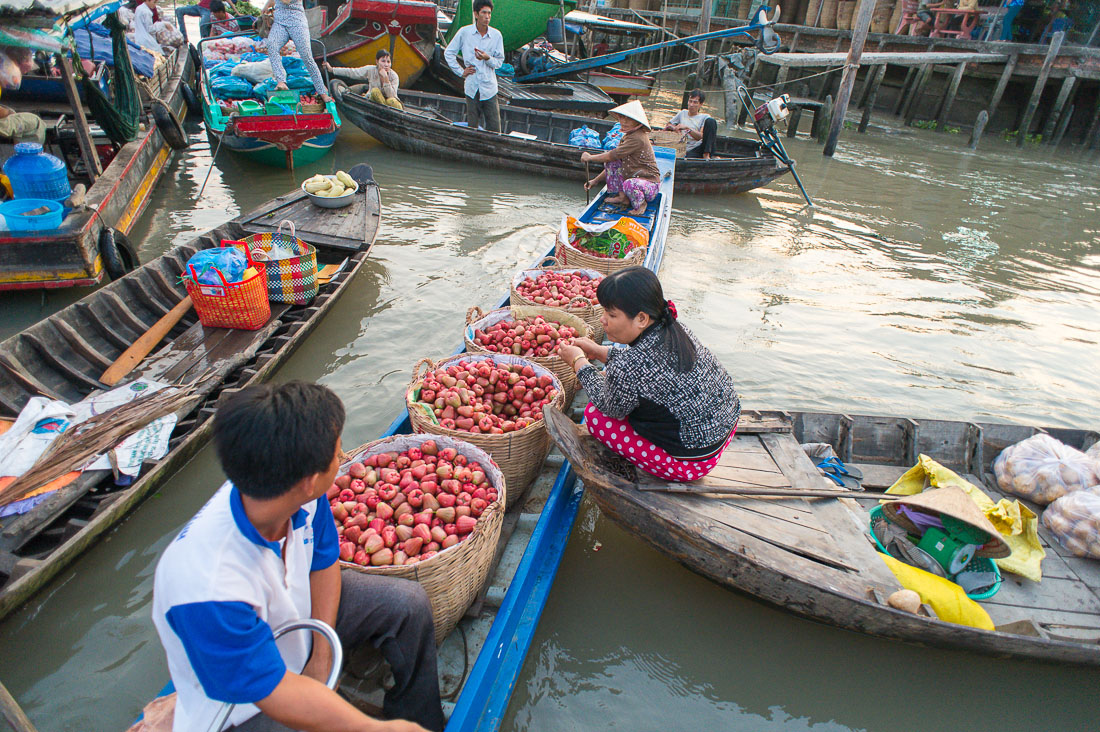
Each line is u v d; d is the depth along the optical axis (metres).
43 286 5.34
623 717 2.81
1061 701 3.05
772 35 14.59
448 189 10.02
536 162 10.73
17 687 2.75
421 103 13.11
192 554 1.39
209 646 1.35
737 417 2.99
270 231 6.24
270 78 10.83
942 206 11.30
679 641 3.17
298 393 1.42
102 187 6.27
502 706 2.50
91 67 9.32
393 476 2.79
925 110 20.47
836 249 8.89
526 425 3.33
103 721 2.64
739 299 7.06
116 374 4.21
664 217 7.63
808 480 3.38
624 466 3.19
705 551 2.92
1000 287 7.95
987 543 3.25
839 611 2.86
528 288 5.08
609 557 3.61
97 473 3.34
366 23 13.41
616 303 2.65
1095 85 17.55
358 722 1.44
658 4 27.94
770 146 11.27
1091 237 10.19
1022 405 5.44
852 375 5.71
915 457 4.15
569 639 3.13
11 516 3.02
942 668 3.14
